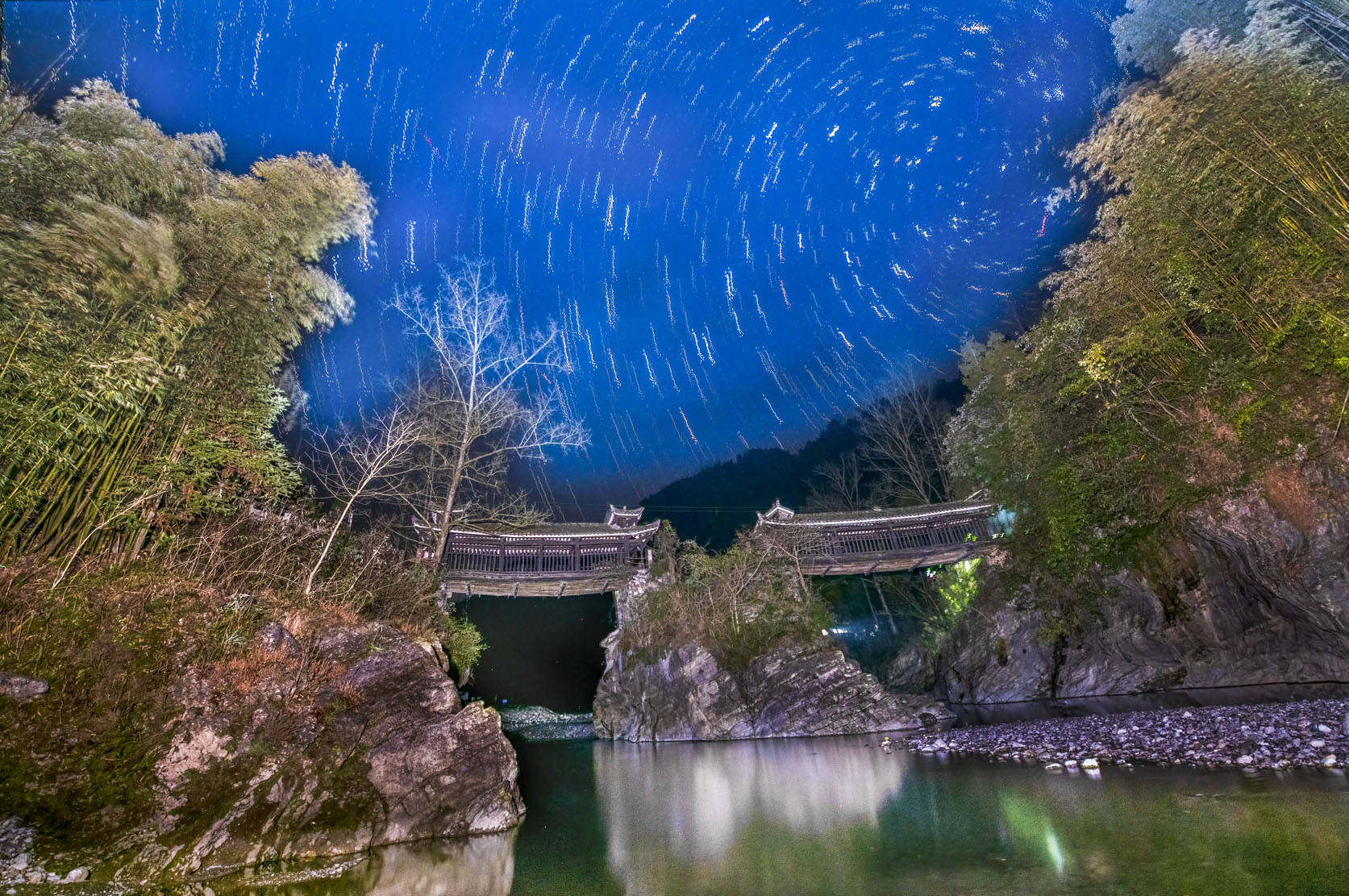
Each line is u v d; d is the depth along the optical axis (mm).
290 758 10195
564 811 13555
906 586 39531
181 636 10766
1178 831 8422
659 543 33469
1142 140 19781
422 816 11062
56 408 10945
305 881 8641
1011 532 31438
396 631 13109
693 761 21250
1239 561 23094
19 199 10852
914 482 44062
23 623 9750
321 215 15758
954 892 7180
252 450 14516
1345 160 16469
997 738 18453
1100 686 28484
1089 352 22969
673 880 8531
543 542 31078
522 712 48000
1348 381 17859
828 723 26219
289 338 15719
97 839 8188
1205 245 20156
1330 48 16234
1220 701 21953
